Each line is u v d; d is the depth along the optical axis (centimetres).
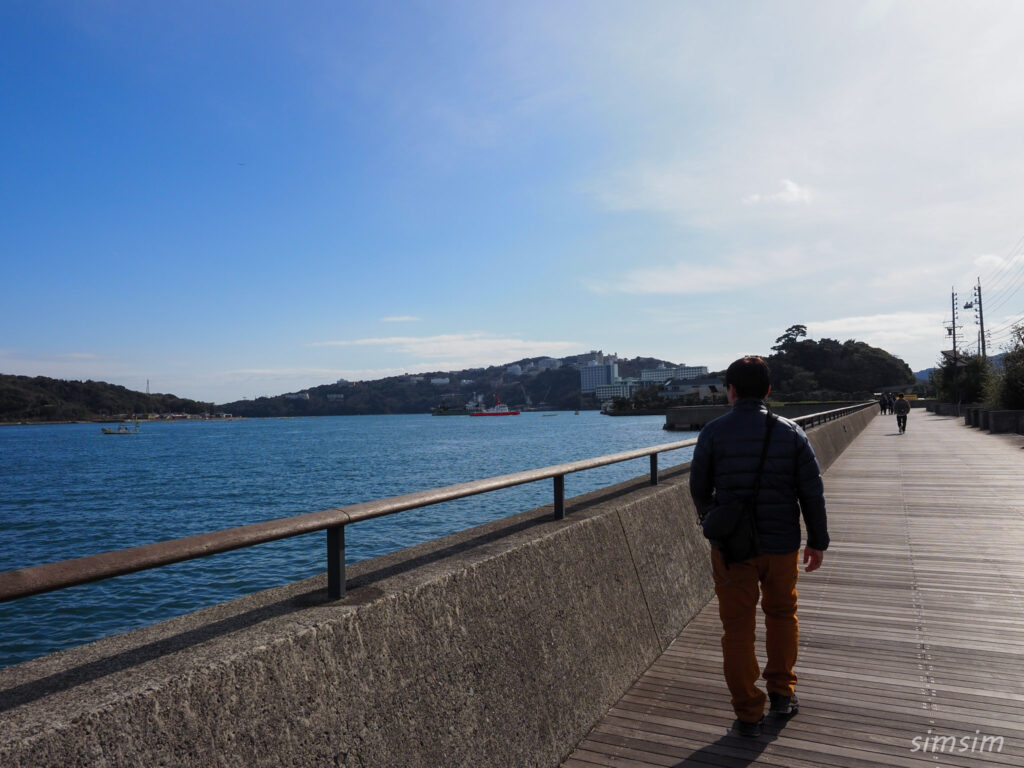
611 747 309
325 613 201
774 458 314
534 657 291
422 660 227
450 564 267
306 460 5528
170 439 12044
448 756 227
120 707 138
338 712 188
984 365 4534
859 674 392
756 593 323
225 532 173
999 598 538
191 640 176
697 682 382
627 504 444
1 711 132
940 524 851
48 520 2480
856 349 16588
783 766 291
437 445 7469
